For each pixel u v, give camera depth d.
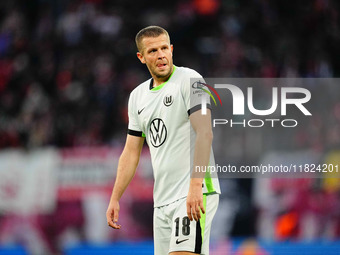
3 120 44.94
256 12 53.50
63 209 36.91
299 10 53.97
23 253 36.81
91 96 46.34
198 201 15.27
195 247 15.80
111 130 44.72
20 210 37.19
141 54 16.92
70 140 43.34
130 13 54.47
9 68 49.91
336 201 35.38
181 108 16.27
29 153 37.59
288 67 49.41
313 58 50.75
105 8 54.47
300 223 35.28
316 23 53.41
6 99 47.19
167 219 16.61
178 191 16.31
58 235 36.78
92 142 43.16
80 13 53.69
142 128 17.25
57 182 37.09
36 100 46.16
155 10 54.59
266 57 50.41
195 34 52.28
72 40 52.09
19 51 51.81
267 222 35.19
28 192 37.28
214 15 53.09
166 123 16.44
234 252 34.81
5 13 55.72
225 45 50.88
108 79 47.88
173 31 52.12
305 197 35.47
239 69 48.88
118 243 35.94
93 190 36.81
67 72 48.69
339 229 35.19
